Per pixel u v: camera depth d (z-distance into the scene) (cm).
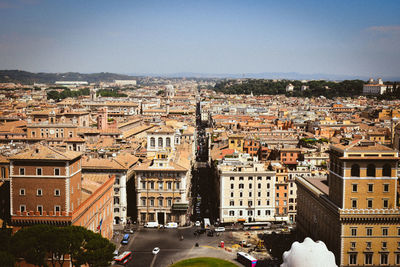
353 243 14375
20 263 13175
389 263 14438
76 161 14675
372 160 14275
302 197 18662
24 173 13838
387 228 14325
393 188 14450
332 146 15438
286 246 17588
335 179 15175
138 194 19975
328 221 15500
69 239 12162
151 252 16775
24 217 13600
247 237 18662
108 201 17962
